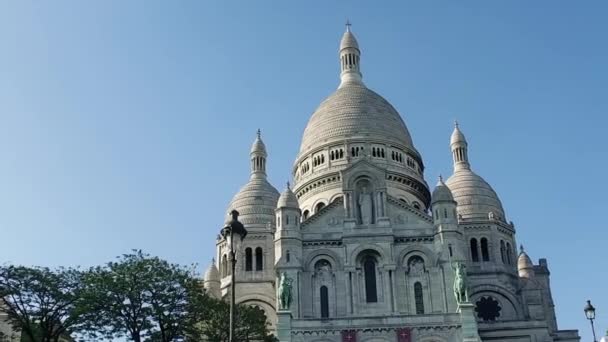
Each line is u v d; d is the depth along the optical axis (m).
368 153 110.88
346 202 91.25
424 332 79.75
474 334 78.19
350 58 128.62
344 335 80.00
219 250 109.19
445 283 85.75
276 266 87.25
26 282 66.25
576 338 96.00
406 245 89.00
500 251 105.62
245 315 73.88
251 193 112.06
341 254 88.75
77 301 66.88
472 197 109.69
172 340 70.62
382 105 119.19
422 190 111.56
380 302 85.75
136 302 68.88
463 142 118.19
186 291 70.12
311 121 120.75
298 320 80.81
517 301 101.44
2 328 75.44
